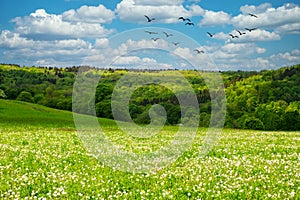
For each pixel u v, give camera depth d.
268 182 14.00
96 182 13.80
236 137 32.81
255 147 24.36
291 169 16.58
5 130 37.62
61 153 20.67
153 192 12.77
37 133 33.66
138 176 15.11
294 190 12.97
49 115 60.38
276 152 22.25
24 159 18.20
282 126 65.75
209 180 14.24
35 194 12.37
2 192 12.27
